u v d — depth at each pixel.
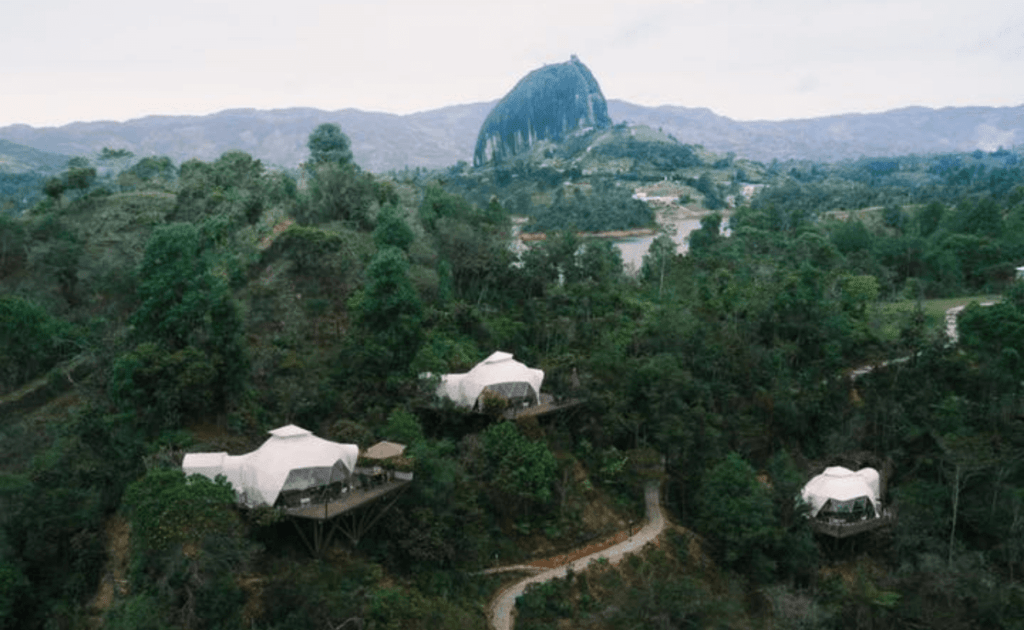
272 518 47.66
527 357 82.50
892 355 92.81
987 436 75.88
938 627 59.53
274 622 44.44
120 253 83.06
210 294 61.59
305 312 77.88
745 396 82.44
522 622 50.88
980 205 173.88
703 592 51.75
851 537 68.06
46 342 70.75
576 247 106.00
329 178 101.56
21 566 48.81
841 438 79.38
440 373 67.56
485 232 109.44
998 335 87.94
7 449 58.97
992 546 72.12
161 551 45.03
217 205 94.12
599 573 57.94
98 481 53.81
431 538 52.91
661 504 70.19
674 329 84.88
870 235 177.38
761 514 62.50
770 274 119.94
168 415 57.12
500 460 60.19
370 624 44.88
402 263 71.56
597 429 70.75
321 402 64.62
